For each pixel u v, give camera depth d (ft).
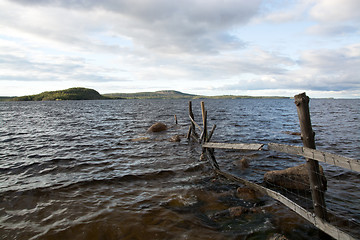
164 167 30.71
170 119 100.32
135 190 23.00
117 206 19.34
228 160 34.17
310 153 13.71
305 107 13.82
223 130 64.03
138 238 14.98
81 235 15.31
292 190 22.76
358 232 15.23
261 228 16.07
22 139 50.80
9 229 15.99
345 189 22.34
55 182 24.91
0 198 20.84
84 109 197.47
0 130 65.21
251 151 39.22
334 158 12.03
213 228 16.19
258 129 66.39
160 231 15.71
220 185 24.39
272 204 19.79
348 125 73.36
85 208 18.98
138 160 34.17
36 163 32.07
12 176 26.86
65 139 50.80
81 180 25.57
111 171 28.84
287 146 15.78
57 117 112.37
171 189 23.31
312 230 15.80
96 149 41.06
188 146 44.39
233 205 19.74
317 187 13.94
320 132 58.44
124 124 80.74
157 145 45.01
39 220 17.15
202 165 31.71
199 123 82.64
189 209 18.97
